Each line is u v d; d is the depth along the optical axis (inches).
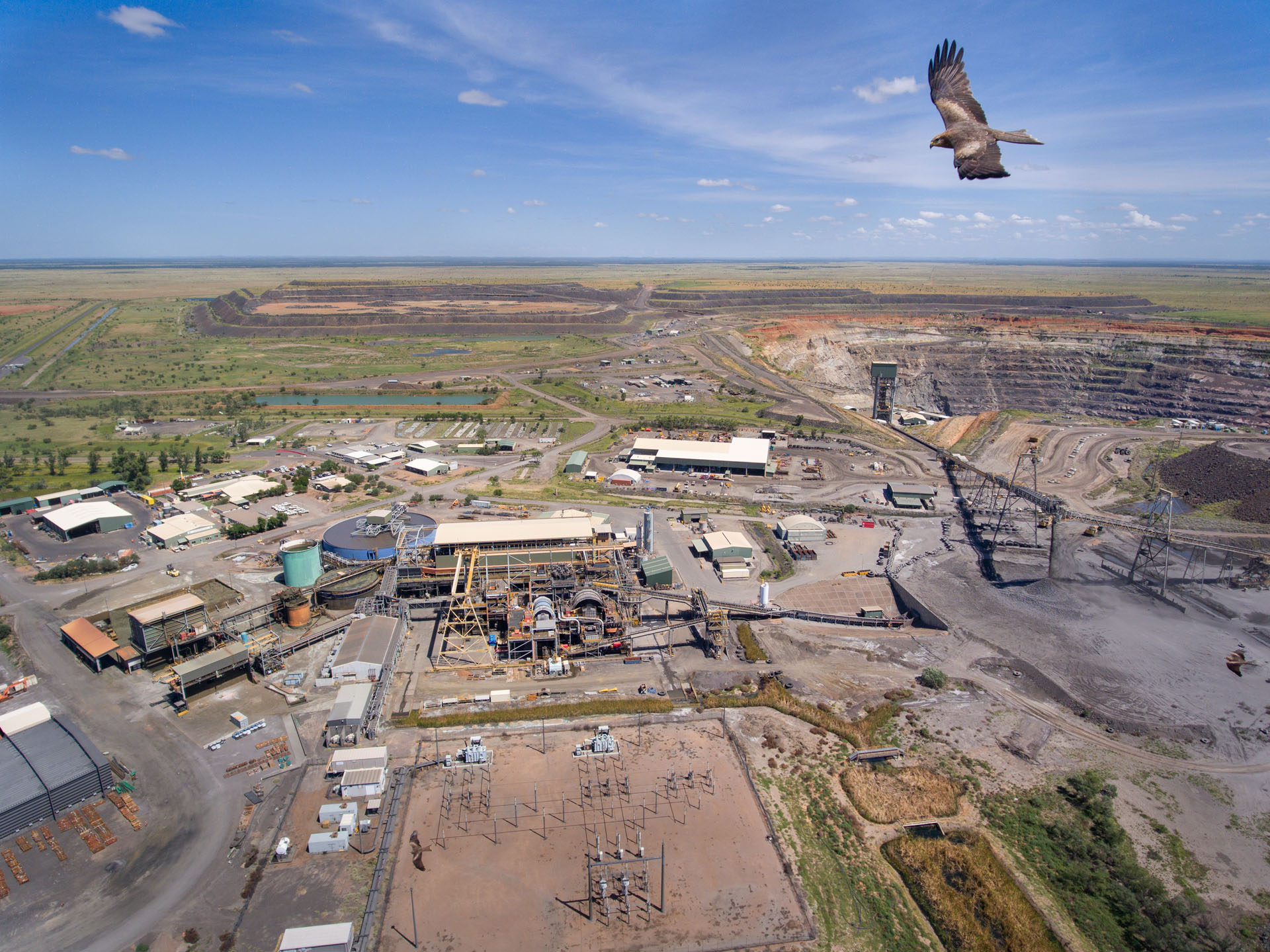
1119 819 2970.0
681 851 2701.8
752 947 2353.6
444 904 2458.2
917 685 3865.7
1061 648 4160.9
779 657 4101.9
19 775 2878.9
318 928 2325.3
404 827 2792.8
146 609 3873.0
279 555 4906.5
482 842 2726.4
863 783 3110.2
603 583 4345.5
